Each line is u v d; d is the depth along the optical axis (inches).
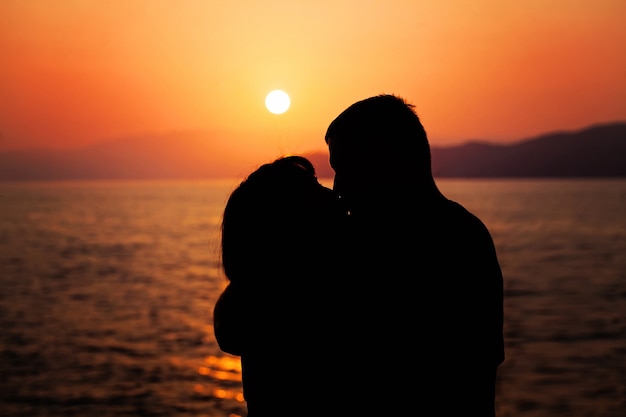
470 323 71.1
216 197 6948.8
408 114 78.4
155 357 652.7
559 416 463.8
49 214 3988.7
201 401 510.6
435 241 73.3
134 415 478.0
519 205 4315.9
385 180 77.5
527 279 1261.1
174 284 1227.2
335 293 74.7
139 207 4869.6
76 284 1234.0
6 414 480.7
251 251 75.8
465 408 71.2
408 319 72.4
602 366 594.2
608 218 3107.8
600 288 1131.3
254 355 76.4
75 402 507.2
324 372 74.2
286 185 76.9
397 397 72.4
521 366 600.7
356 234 76.9
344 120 79.4
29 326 822.5
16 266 1530.5
